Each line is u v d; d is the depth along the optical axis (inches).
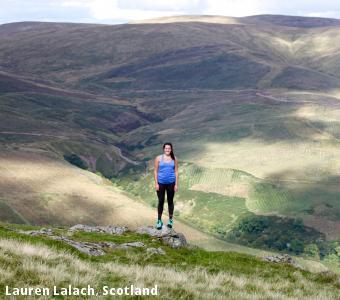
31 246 566.9
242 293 565.0
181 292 520.7
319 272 823.7
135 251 721.0
